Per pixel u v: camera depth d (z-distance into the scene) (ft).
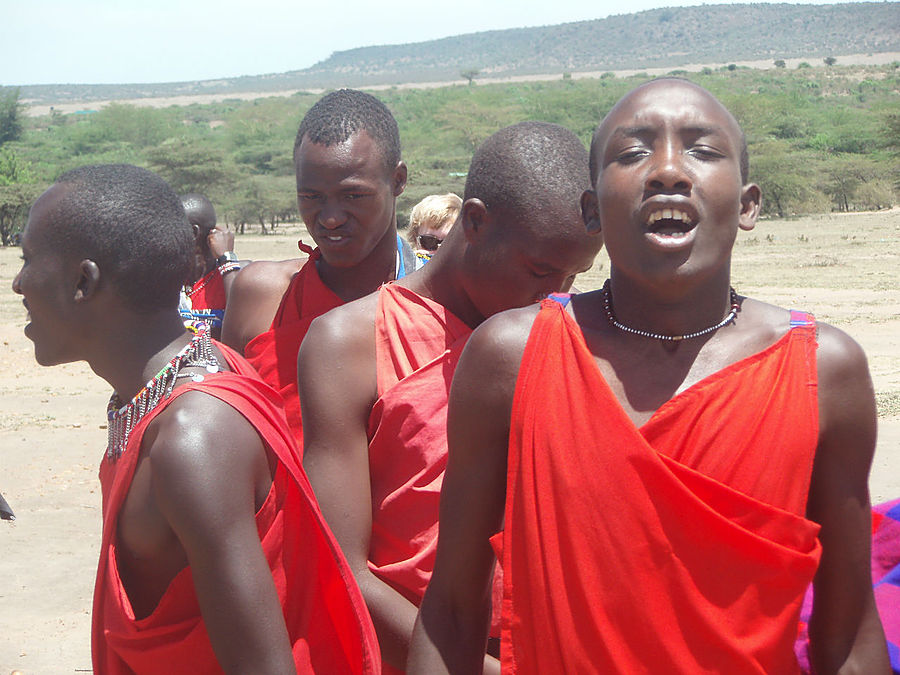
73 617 19.63
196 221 17.60
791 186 215.92
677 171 5.38
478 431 5.96
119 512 6.53
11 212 194.39
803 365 5.44
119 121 475.72
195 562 6.26
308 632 6.82
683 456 5.35
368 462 8.22
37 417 38.40
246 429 6.51
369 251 10.96
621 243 5.56
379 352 8.28
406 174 11.29
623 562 5.32
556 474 5.47
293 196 252.62
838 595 5.80
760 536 5.28
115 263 6.79
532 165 8.28
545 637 5.54
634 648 5.37
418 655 6.23
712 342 5.64
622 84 616.80
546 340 5.65
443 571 6.25
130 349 6.91
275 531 6.66
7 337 61.36
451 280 8.57
